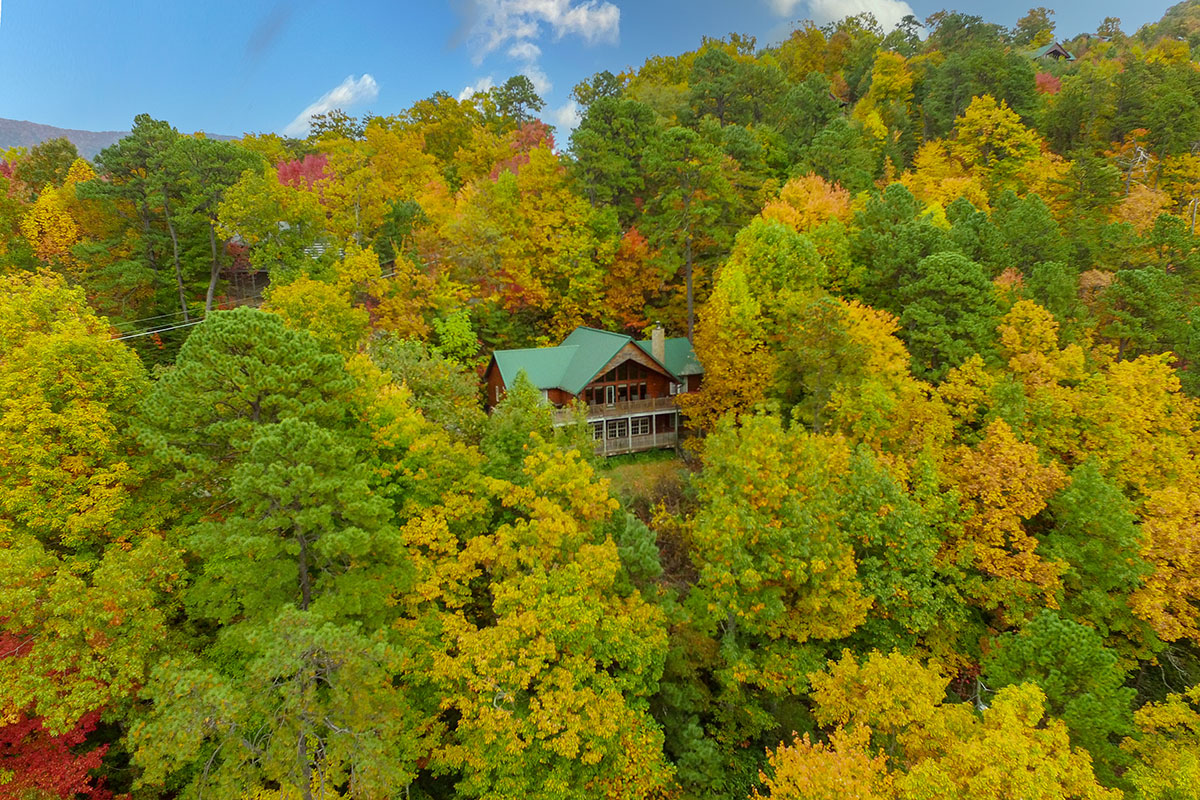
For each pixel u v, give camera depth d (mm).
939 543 22406
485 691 15484
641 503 29172
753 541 20094
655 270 39312
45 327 17781
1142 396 26828
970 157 51438
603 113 40469
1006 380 26906
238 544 13609
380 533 15266
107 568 13570
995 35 90375
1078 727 15906
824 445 23531
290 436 14703
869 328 28922
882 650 21969
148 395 16703
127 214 34812
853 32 87625
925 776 13516
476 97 68250
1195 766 13859
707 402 31609
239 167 36781
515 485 20062
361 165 38594
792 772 14492
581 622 15992
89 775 13961
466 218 37719
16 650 12500
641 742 16797
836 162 44812
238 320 16000
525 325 40969
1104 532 21984
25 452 14789
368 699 12984
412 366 26156
